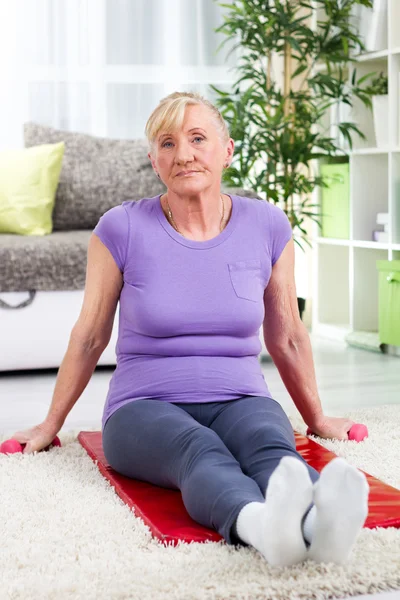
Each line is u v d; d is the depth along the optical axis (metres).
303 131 4.98
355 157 4.82
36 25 5.12
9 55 5.10
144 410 2.15
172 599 1.52
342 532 1.56
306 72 5.32
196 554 1.71
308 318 5.45
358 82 4.74
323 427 2.62
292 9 5.07
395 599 1.56
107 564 1.69
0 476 2.27
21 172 4.46
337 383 3.72
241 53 5.40
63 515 1.98
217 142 2.27
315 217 5.20
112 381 2.35
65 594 1.55
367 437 2.62
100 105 5.24
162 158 2.26
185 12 5.30
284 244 2.42
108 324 2.43
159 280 2.25
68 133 4.80
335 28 4.94
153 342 2.27
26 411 3.28
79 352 2.46
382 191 4.89
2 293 3.83
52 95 5.18
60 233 4.41
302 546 1.59
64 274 3.88
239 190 4.24
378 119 4.59
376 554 1.70
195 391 2.23
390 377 3.84
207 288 2.26
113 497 2.11
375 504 1.99
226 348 2.28
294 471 1.49
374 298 4.88
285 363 2.57
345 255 5.21
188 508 1.87
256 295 2.31
